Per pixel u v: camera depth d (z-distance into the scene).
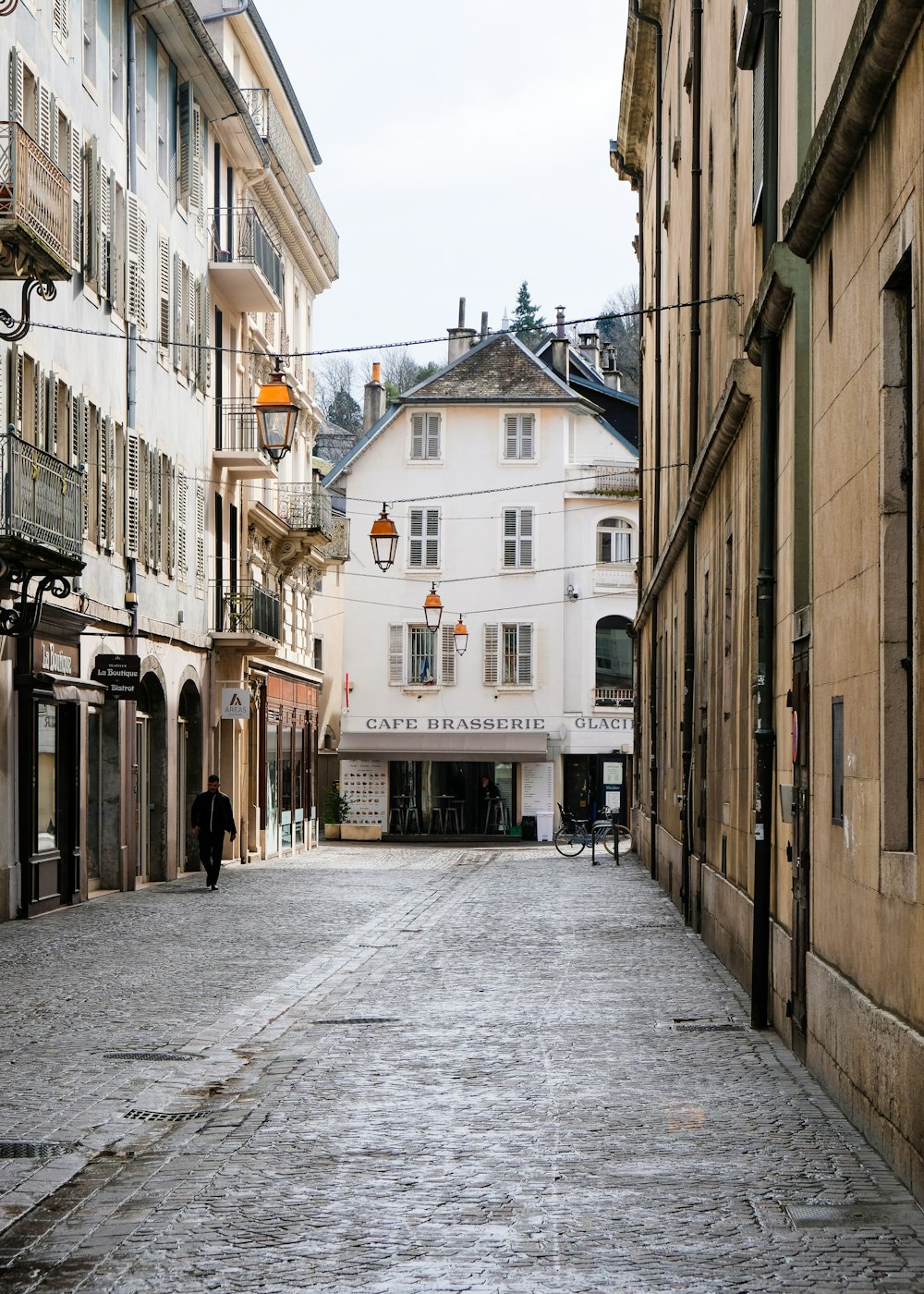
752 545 14.79
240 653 37.88
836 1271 6.21
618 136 42.28
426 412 61.59
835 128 8.77
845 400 9.37
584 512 61.09
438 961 18.05
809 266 10.98
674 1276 6.16
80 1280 6.29
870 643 8.53
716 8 19.91
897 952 7.86
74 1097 10.28
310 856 46.06
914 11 7.15
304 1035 12.66
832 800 9.84
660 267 33.72
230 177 39.66
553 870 38.38
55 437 24.53
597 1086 10.23
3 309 21.22
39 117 23.53
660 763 32.94
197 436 35.38
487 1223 6.98
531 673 60.78
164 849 32.19
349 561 60.56
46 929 21.88
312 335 54.00
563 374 63.59
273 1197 7.52
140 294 29.91
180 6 30.78
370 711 61.22
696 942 19.95
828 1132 8.73
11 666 23.00
